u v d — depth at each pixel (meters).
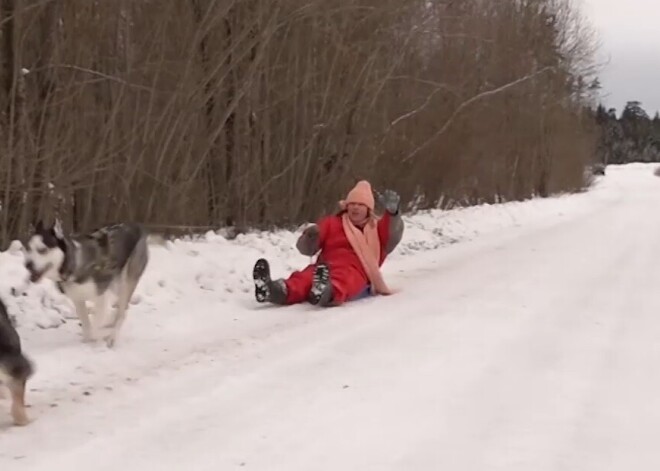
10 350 5.16
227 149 14.04
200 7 12.53
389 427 5.09
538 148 35.94
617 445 4.79
